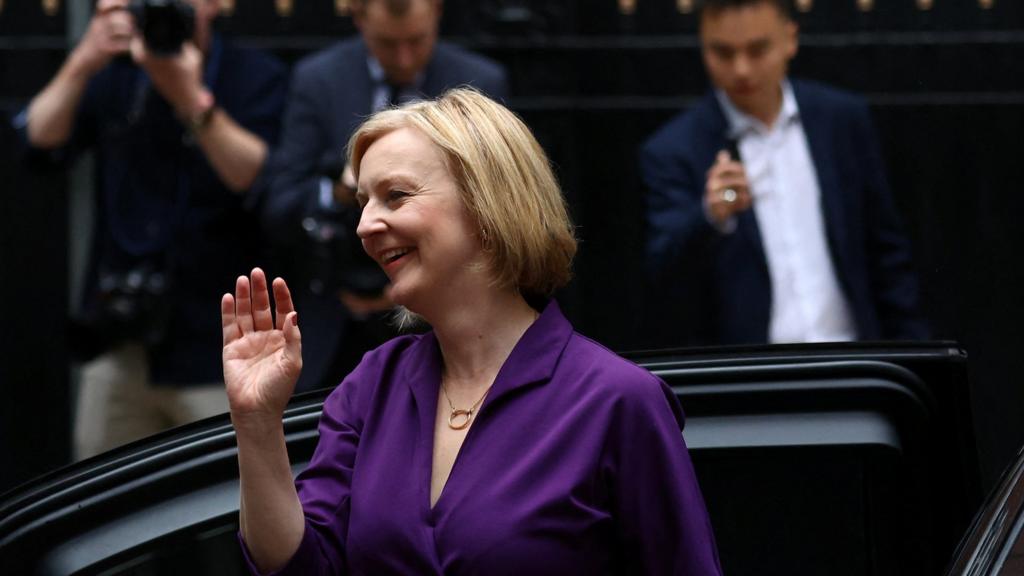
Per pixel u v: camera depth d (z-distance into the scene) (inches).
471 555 220.5
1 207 625.3
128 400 507.2
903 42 626.5
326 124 496.1
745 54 493.0
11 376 625.3
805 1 629.0
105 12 510.3
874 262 504.7
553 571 219.9
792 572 313.9
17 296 625.3
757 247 494.0
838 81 628.4
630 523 225.9
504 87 511.8
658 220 503.2
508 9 623.5
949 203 625.9
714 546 230.4
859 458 307.0
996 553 222.2
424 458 230.5
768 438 301.1
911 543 309.7
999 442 612.1
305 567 227.1
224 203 506.6
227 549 428.1
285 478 227.5
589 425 225.5
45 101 515.2
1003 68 625.0
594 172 625.0
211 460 290.2
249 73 528.4
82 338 505.4
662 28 625.9
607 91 625.9
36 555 290.7
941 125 626.2
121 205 508.1
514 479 223.0
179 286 504.7
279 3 626.5
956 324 624.7
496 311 236.2
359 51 504.7
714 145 504.1
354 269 465.1
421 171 232.2
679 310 499.2
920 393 302.5
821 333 493.4
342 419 242.8
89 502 288.8
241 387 225.6
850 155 502.9
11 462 623.8
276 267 508.1
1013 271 624.1
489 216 230.4
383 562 226.5
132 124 507.8
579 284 620.1
